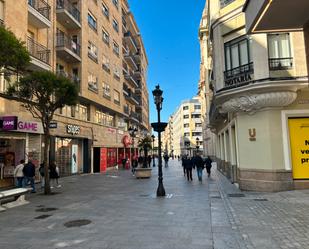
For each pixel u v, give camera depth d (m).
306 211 8.68
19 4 17.83
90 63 29.97
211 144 52.47
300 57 12.70
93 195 13.77
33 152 19.61
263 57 13.02
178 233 6.95
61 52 24.77
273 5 6.78
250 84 13.14
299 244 5.86
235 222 7.84
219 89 15.32
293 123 13.14
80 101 29.05
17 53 9.87
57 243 6.32
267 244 5.95
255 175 13.52
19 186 15.20
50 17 22.58
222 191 14.16
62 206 10.86
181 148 114.62
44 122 14.91
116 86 39.44
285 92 12.64
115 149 40.22
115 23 40.38
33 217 8.99
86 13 29.53
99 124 33.38
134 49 57.00
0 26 9.94
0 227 7.78
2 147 17.28
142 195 13.48
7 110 16.89
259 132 13.45
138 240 6.45
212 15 16.16
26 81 13.55
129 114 47.84
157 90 14.25
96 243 6.29
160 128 13.77
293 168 12.88
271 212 8.80
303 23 7.80
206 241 6.30
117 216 8.96
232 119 16.33
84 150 30.23
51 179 18.16
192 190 14.86
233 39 14.80
